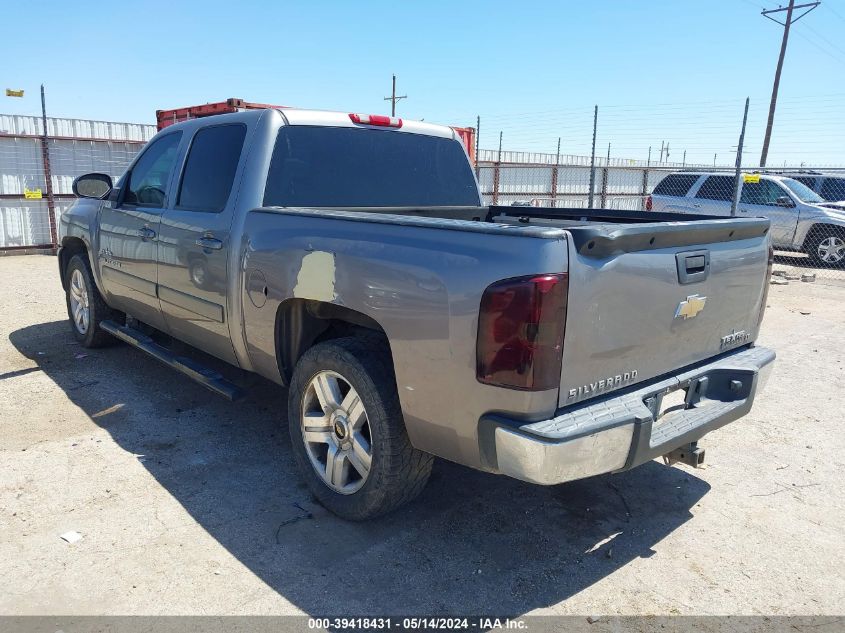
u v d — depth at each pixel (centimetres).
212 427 439
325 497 333
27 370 548
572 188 2222
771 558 309
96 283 562
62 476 367
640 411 264
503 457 251
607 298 257
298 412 343
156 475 372
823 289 1071
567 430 241
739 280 330
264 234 348
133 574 282
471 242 257
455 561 299
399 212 428
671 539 323
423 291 267
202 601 267
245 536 313
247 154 379
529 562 300
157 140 484
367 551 304
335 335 360
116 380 525
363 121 425
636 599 277
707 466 405
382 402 295
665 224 278
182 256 412
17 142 1346
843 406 511
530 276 238
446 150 479
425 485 333
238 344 378
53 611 259
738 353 347
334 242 306
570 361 250
